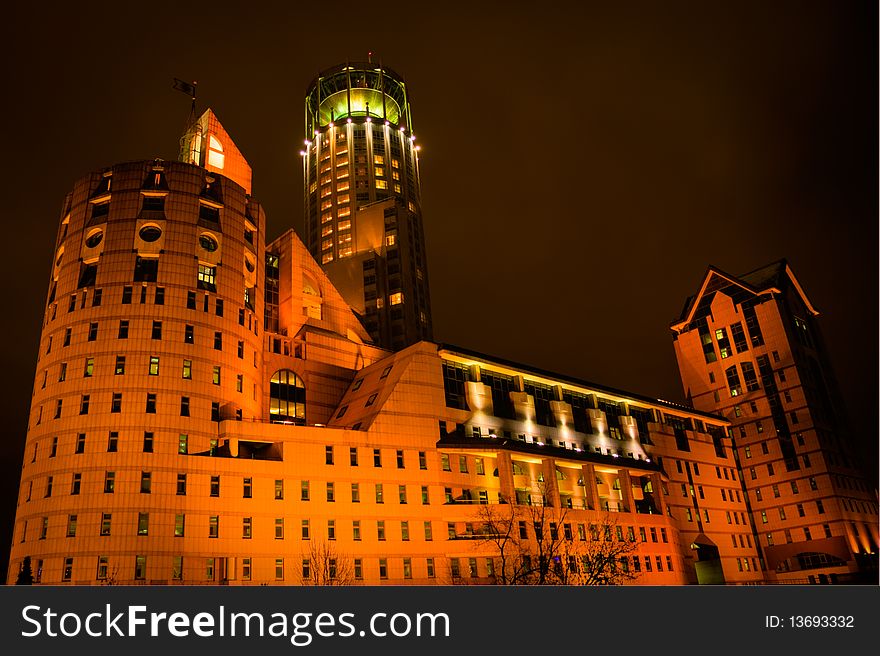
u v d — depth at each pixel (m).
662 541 99.38
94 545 63.62
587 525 89.75
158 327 74.31
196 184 82.94
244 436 73.06
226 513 68.50
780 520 120.75
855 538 115.62
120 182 80.56
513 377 98.75
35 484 68.06
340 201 171.75
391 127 185.00
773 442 124.81
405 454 80.75
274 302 100.69
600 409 108.69
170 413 71.00
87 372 71.31
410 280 160.00
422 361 87.50
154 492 66.81
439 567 76.38
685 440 119.56
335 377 96.19
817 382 129.50
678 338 142.25
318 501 73.38
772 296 131.75
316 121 191.00
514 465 90.56
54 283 80.38
